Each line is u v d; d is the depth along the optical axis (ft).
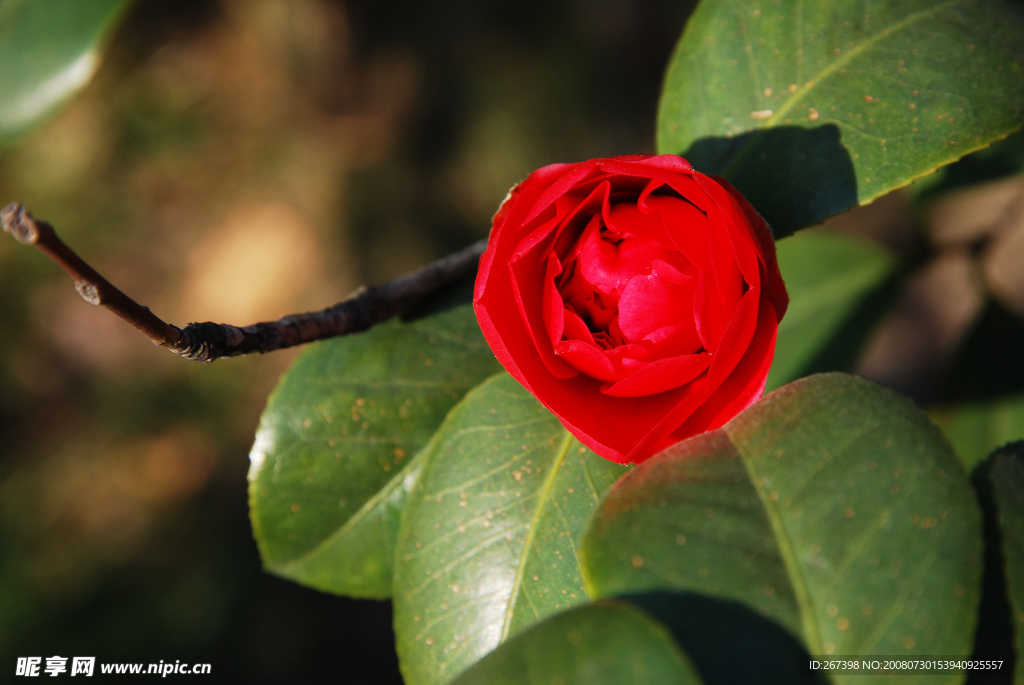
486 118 3.47
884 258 1.67
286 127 3.73
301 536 1.31
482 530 1.19
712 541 1.07
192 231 3.68
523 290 1.15
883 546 1.06
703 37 1.25
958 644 1.04
